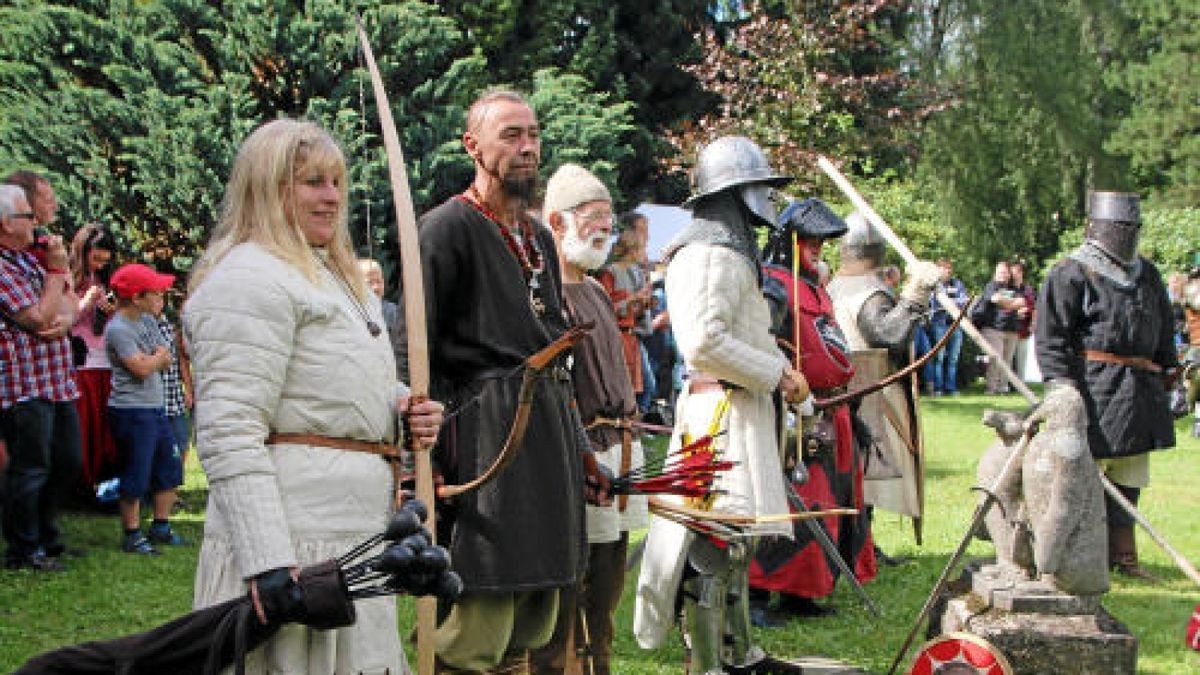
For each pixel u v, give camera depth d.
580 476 3.67
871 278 6.43
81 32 12.52
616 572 4.64
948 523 8.48
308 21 12.46
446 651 3.60
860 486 6.18
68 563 6.77
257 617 2.61
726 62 20.39
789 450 5.19
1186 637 5.66
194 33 12.98
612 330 4.71
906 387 6.34
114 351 7.01
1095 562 4.75
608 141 15.73
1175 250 19.70
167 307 12.21
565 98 15.51
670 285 4.57
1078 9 30.66
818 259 6.27
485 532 3.44
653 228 17.41
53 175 11.88
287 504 2.73
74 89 12.12
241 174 2.85
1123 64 30.97
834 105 20.11
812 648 5.55
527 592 3.59
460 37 13.65
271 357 2.71
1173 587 6.82
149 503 8.37
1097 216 6.98
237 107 12.20
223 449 2.64
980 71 27.89
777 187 4.65
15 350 6.35
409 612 5.98
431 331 3.59
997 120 27.47
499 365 3.58
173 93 12.47
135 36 12.63
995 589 4.89
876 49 24.03
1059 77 27.83
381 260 11.91
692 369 4.74
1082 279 6.93
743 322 4.58
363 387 2.84
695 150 20.08
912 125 22.38
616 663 5.27
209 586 2.75
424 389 2.98
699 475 3.83
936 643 4.57
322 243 2.92
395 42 12.93
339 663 2.82
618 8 23.89
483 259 3.61
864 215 6.36
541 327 3.66
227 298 2.70
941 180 26.56
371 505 2.85
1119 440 6.84
